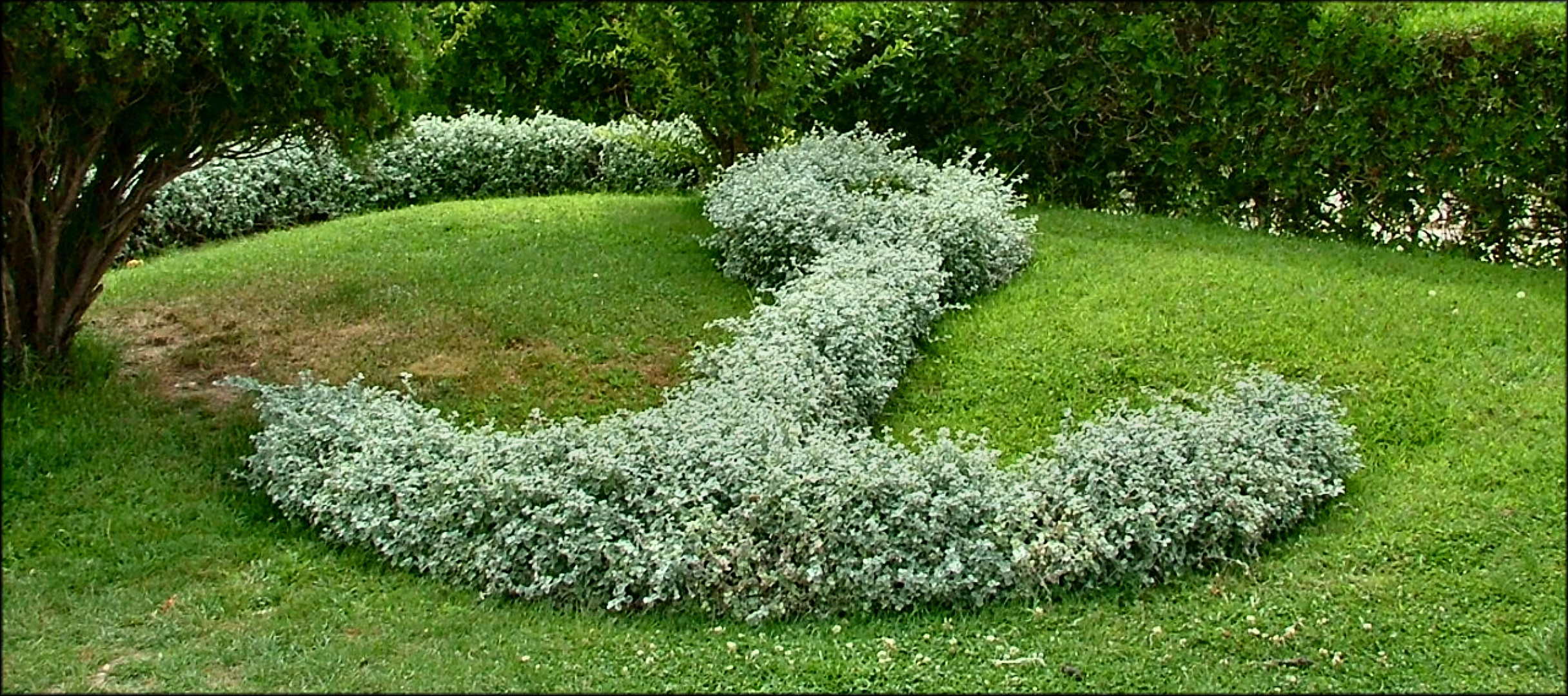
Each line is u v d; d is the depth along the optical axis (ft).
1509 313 20.89
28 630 13.10
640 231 27.04
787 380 17.03
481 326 21.43
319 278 23.81
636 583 13.60
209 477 16.55
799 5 28.89
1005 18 29.81
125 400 18.33
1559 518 14.98
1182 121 28.78
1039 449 16.11
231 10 15.30
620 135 32.91
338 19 16.69
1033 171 30.91
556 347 20.80
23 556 14.58
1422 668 12.48
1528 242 25.76
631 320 21.98
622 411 16.46
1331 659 12.57
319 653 12.71
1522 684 12.22
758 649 12.90
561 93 35.65
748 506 13.97
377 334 21.16
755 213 23.93
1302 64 26.76
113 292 23.06
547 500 14.40
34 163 16.90
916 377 19.83
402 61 17.29
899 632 13.26
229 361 20.18
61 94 15.93
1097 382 19.20
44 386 18.12
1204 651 12.76
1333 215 27.66
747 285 23.90
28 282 18.17
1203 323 20.72
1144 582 13.97
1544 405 17.62
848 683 12.28
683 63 28.91
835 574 13.66
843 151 27.37
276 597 13.91
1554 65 24.40
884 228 23.32
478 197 32.14
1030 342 20.47
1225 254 24.76
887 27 31.27
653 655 12.77
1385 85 26.20
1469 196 25.55
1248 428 15.70
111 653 12.69
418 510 14.71
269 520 15.67
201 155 17.83
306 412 16.83
